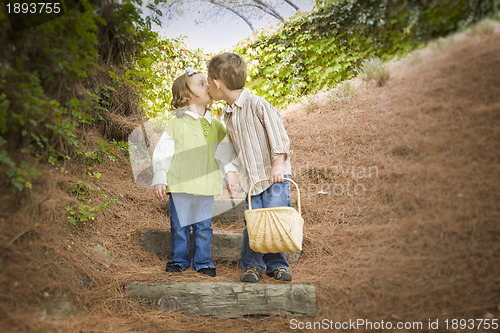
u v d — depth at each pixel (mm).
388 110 3137
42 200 1674
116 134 2783
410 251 2102
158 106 3258
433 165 2543
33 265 1527
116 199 2283
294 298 1741
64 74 1747
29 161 1609
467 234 2111
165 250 2174
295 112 4035
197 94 2039
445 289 1846
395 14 3623
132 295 1719
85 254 1850
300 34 4496
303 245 2307
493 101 2680
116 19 2467
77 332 1403
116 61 2740
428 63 3189
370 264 2055
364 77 3609
